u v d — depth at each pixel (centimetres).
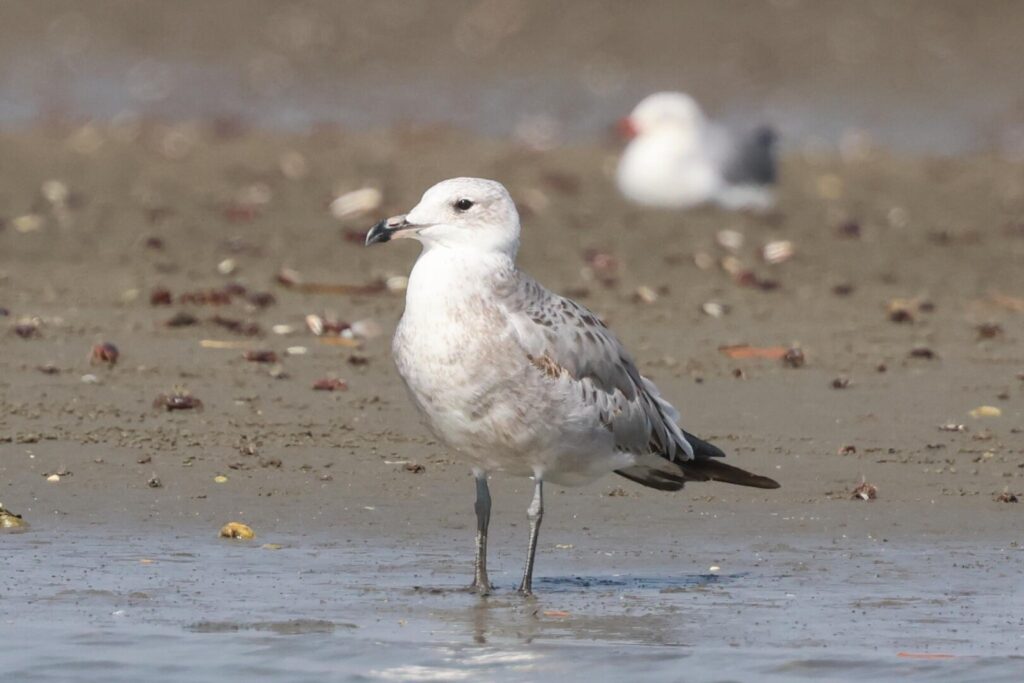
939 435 1357
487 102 3322
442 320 973
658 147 2348
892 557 1088
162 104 3209
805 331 1702
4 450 1262
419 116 3181
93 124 2911
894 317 1752
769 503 1202
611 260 1980
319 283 1841
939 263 2045
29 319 1617
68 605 973
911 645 923
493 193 995
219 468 1248
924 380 1515
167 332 1608
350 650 912
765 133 2369
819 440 1341
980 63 3478
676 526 1153
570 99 3356
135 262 1920
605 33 3675
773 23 3684
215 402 1395
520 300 987
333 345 1591
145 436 1305
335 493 1206
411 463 1266
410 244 2062
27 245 1970
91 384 1427
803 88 3378
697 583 1034
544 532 1139
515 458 997
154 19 3719
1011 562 1077
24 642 920
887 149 2895
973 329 1723
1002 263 2050
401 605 984
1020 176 2588
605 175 2556
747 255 2066
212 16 3747
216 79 3431
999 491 1229
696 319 1745
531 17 3750
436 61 3581
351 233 2080
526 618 963
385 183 2402
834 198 2416
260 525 1137
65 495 1182
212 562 1058
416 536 1123
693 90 3403
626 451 1028
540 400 977
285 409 1385
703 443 1082
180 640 924
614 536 1132
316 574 1039
